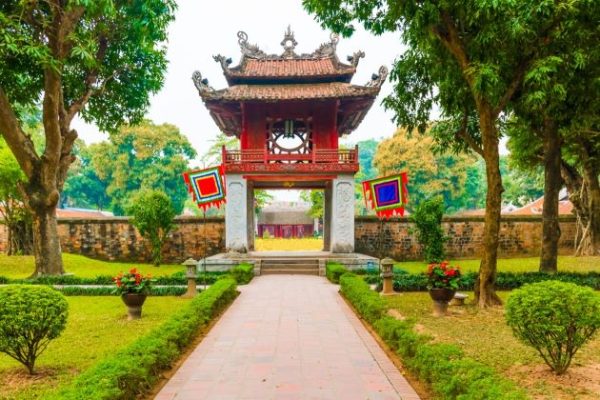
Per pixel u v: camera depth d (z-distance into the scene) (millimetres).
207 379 6449
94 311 11656
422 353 6254
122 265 23516
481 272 11680
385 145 42719
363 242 25125
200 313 9367
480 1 9227
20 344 6348
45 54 13164
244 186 20188
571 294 6309
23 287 6719
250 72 20594
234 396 5809
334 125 20703
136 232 25188
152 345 6562
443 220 25281
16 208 23203
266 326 9734
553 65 9977
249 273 17078
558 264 20422
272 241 37438
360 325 9797
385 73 19078
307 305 12172
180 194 42719
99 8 13266
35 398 5746
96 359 7395
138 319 10523
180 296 14023
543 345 6492
